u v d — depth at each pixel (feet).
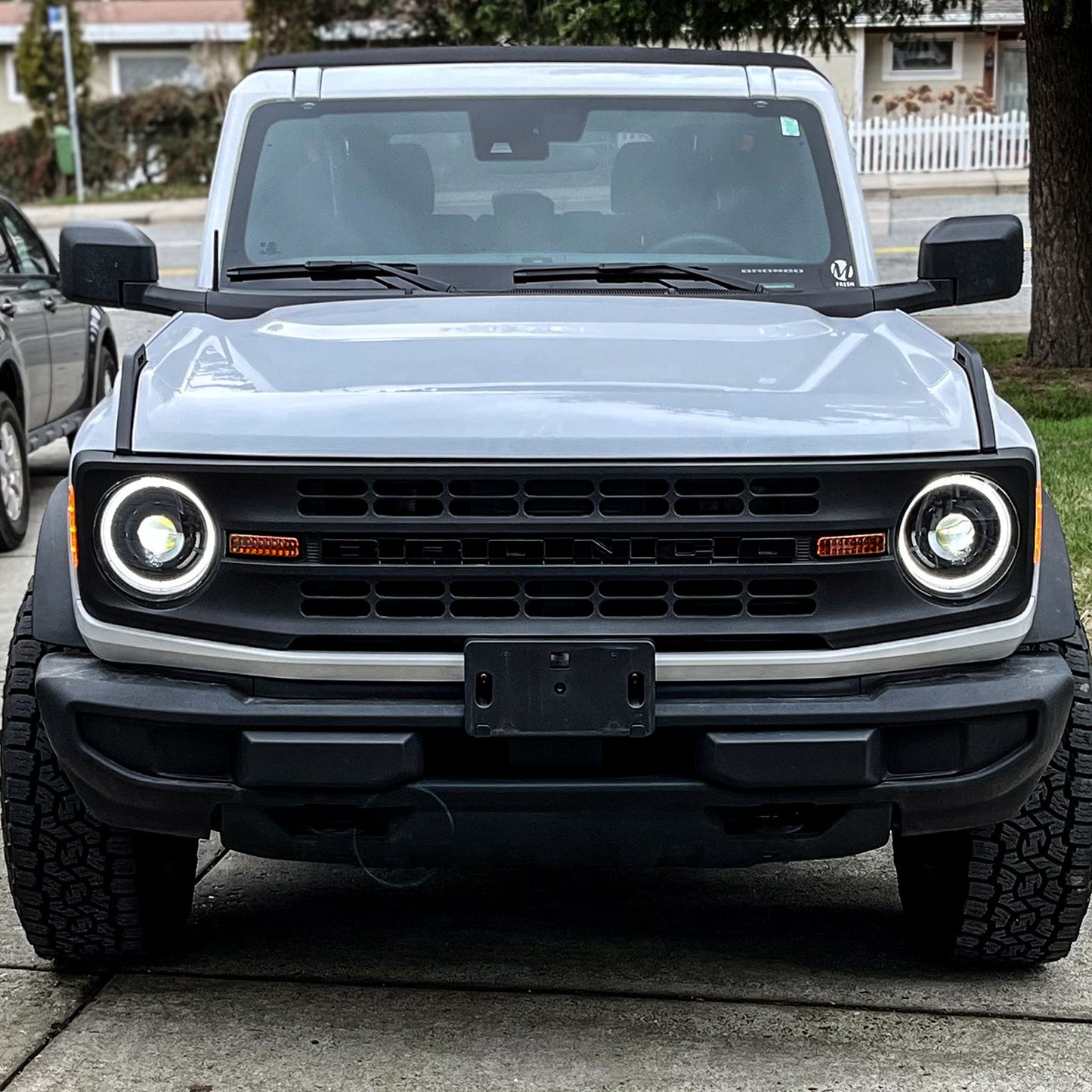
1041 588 12.27
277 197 15.72
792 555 11.35
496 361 12.34
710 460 11.23
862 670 11.48
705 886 15.39
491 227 15.60
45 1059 11.95
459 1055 11.98
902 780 11.60
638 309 14.05
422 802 11.39
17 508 31.04
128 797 11.69
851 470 11.28
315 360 12.53
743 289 14.87
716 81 16.37
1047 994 13.04
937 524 11.44
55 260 36.04
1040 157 44.39
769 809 11.81
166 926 13.46
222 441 11.41
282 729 11.37
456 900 15.01
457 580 11.28
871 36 101.91
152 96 128.06
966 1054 12.00
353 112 16.08
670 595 11.33
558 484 11.24
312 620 11.35
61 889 12.75
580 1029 12.38
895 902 15.02
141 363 12.32
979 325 53.31
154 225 100.42
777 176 15.93
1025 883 12.71
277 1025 12.44
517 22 48.85
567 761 11.40
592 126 15.99
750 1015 12.62
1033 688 11.62
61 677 11.64
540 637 11.24
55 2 127.54
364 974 13.34
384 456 11.22
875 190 89.76
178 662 11.51
